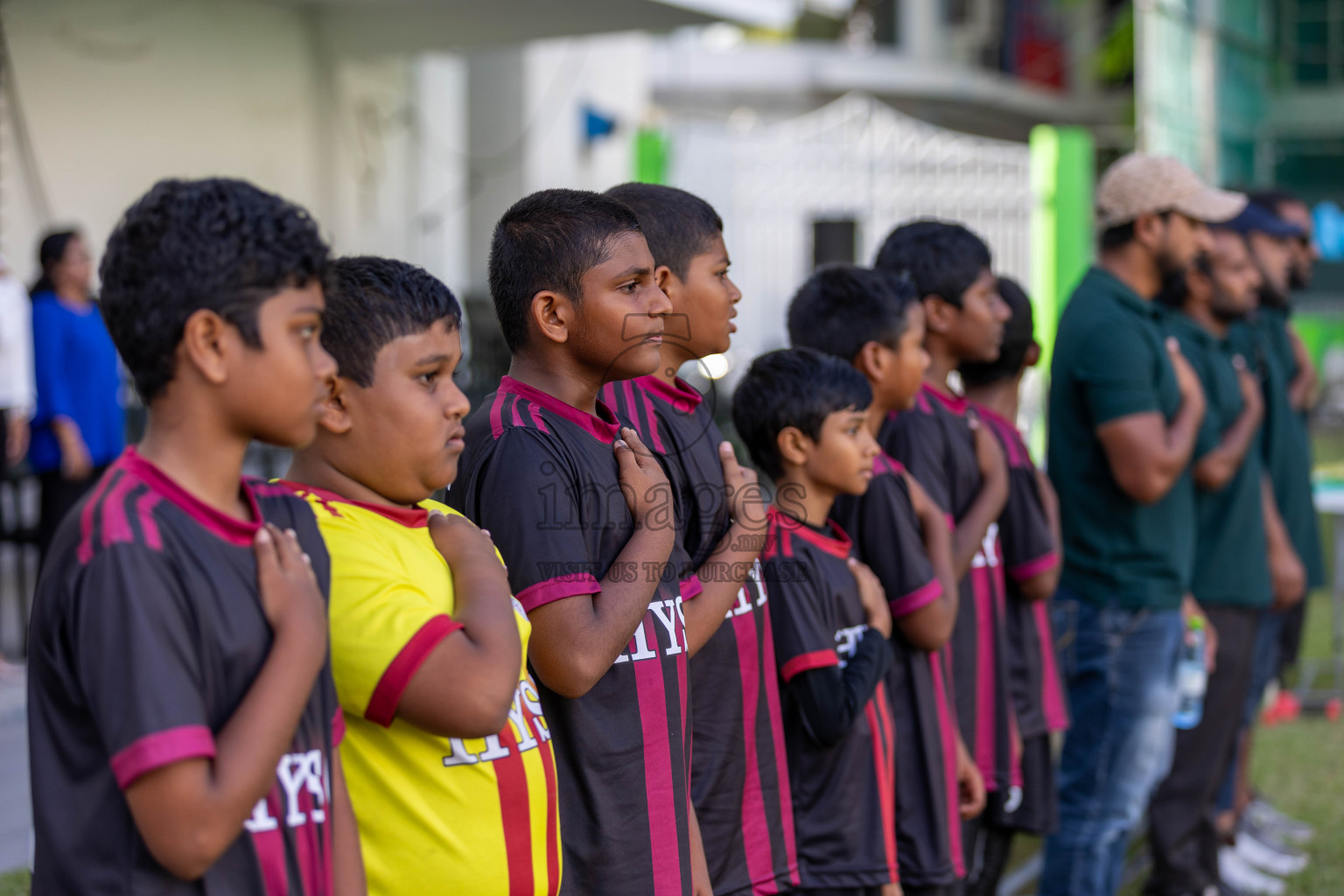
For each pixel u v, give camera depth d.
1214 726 4.06
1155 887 4.04
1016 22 22.08
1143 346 3.61
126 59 8.73
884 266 3.38
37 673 1.41
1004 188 16.00
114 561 1.33
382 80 11.42
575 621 1.90
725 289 2.51
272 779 1.40
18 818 4.09
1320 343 15.50
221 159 9.56
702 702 2.42
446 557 1.78
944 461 3.16
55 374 5.77
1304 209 5.38
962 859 3.02
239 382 1.38
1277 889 4.21
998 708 3.27
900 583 2.84
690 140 16.44
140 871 1.38
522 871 1.76
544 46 12.99
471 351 10.47
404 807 1.70
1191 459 3.96
